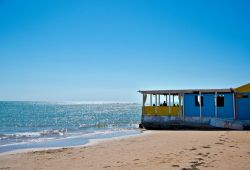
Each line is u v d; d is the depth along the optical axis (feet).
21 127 161.58
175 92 99.86
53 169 39.52
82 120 232.53
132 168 37.40
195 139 65.36
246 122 87.86
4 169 41.04
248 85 92.58
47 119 246.47
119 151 53.16
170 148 53.36
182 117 98.22
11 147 67.92
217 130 89.81
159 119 101.65
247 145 54.29
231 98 94.99
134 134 93.30
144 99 105.81
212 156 43.45
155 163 39.86
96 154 50.93
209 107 97.25
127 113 388.98
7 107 552.41
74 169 38.83
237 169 34.96
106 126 154.40
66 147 65.57
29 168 41.09
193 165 37.60
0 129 147.95
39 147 67.36
